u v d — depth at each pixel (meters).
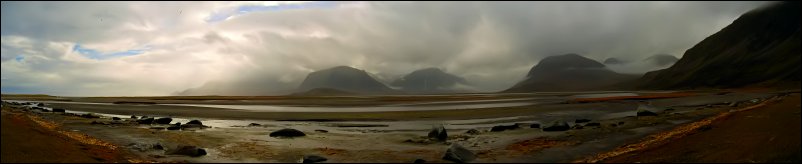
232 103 108.06
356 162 23.44
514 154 25.53
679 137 29.17
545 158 24.34
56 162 19.31
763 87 195.12
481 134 35.91
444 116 60.44
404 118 57.00
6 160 18.39
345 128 43.41
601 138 31.95
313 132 38.00
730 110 52.41
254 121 51.31
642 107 59.62
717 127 31.52
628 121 44.44
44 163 18.92
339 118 56.53
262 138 32.72
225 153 25.78
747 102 72.88
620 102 92.50
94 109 71.19
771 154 21.38
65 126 35.78
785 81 192.50
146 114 61.62
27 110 50.81
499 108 79.50
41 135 23.64
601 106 80.25
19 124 24.41
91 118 47.16
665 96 123.50
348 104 107.56
